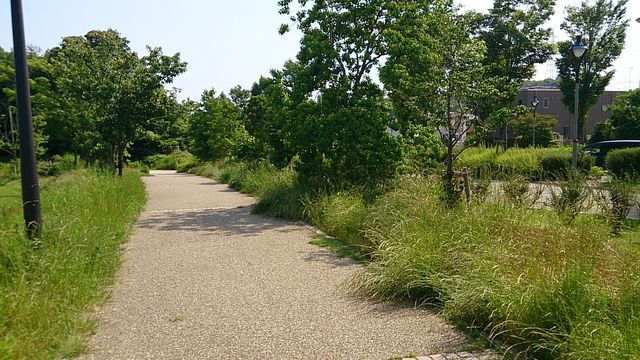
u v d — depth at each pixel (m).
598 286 4.04
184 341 4.22
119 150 17.83
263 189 14.27
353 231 8.34
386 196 8.73
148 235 9.30
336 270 6.54
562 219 6.54
